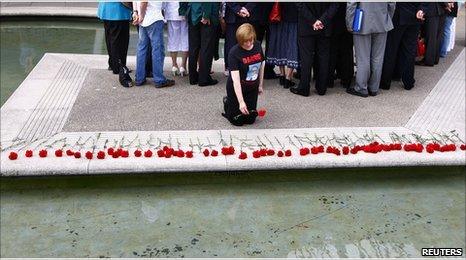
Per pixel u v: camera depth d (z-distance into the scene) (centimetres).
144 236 389
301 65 604
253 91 511
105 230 394
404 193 450
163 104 580
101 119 532
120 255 369
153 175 447
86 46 941
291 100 605
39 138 480
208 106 578
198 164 439
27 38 983
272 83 670
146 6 592
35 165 428
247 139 489
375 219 416
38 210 412
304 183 458
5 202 420
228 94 514
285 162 447
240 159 447
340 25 608
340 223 410
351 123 540
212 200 432
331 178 465
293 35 616
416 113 575
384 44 605
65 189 437
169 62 763
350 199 439
